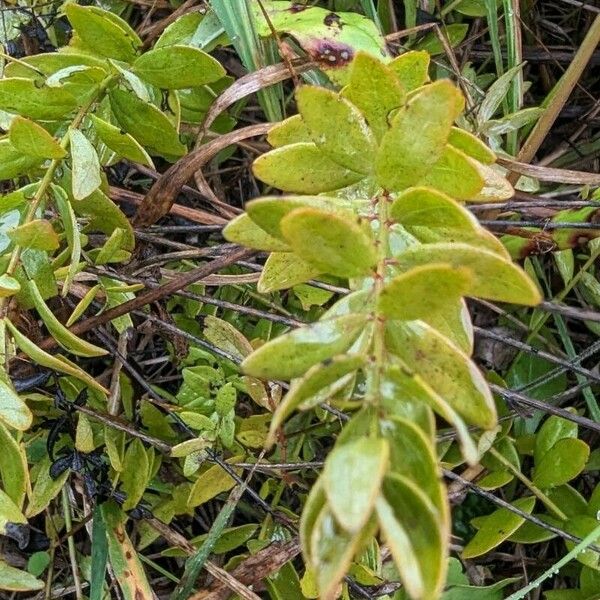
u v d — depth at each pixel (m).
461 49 0.36
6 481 0.24
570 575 0.34
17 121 0.23
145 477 0.30
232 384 0.30
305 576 0.28
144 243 0.31
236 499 0.30
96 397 0.30
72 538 0.31
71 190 0.28
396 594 0.31
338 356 0.17
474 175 0.20
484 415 0.18
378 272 0.18
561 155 0.37
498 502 0.29
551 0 0.38
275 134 0.23
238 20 0.29
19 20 0.33
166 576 0.34
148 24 0.36
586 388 0.32
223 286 0.33
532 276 0.33
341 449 0.15
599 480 0.35
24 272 0.26
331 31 0.28
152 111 0.27
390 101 0.21
